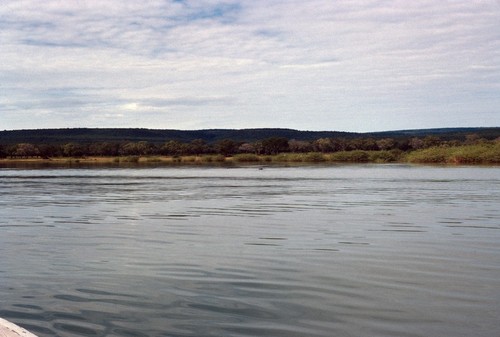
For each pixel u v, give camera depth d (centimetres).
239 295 1240
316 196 4012
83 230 2328
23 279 1409
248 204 3459
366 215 2753
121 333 1002
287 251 1770
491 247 1808
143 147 19038
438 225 2356
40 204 3578
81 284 1352
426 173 7150
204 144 19988
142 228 2377
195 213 2959
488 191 4212
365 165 10731
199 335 990
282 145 18650
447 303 1164
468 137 16400
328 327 1024
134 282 1368
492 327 1016
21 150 18262
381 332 995
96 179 6831
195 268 1521
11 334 630
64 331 1015
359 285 1317
